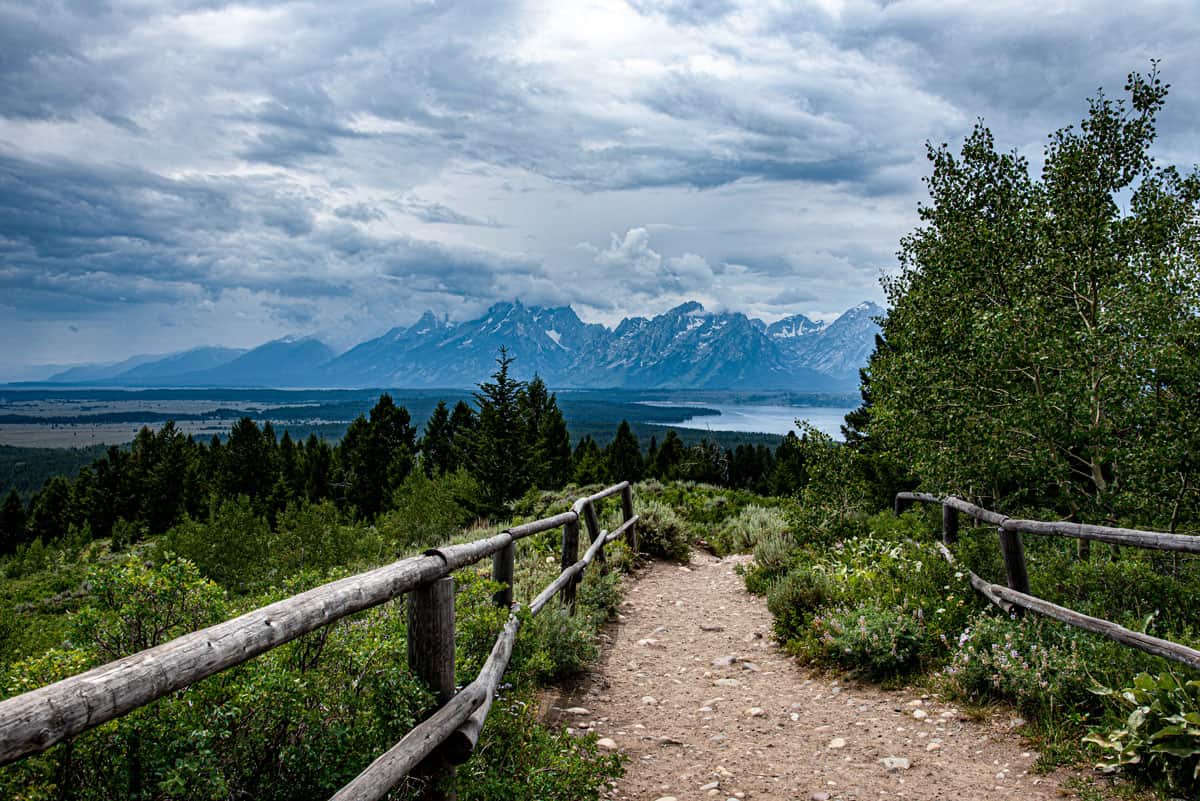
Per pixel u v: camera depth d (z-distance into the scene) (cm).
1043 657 528
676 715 588
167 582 286
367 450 6084
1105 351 792
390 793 302
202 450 8394
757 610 951
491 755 398
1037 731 486
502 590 565
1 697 231
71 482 8612
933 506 1185
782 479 4759
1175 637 524
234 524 2202
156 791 229
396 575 305
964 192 1056
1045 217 920
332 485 6500
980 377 889
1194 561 706
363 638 343
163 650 193
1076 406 805
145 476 7275
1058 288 932
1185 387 745
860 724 549
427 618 338
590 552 955
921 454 946
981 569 754
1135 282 822
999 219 1002
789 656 739
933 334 1005
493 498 3400
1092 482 923
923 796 424
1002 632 600
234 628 219
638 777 468
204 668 201
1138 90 946
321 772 264
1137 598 603
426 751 296
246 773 268
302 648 316
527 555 1017
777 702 614
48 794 214
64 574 3362
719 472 5984
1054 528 591
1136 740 414
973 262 970
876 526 1154
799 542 1140
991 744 486
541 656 535
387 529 2575
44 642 513
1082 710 491
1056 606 566
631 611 950
